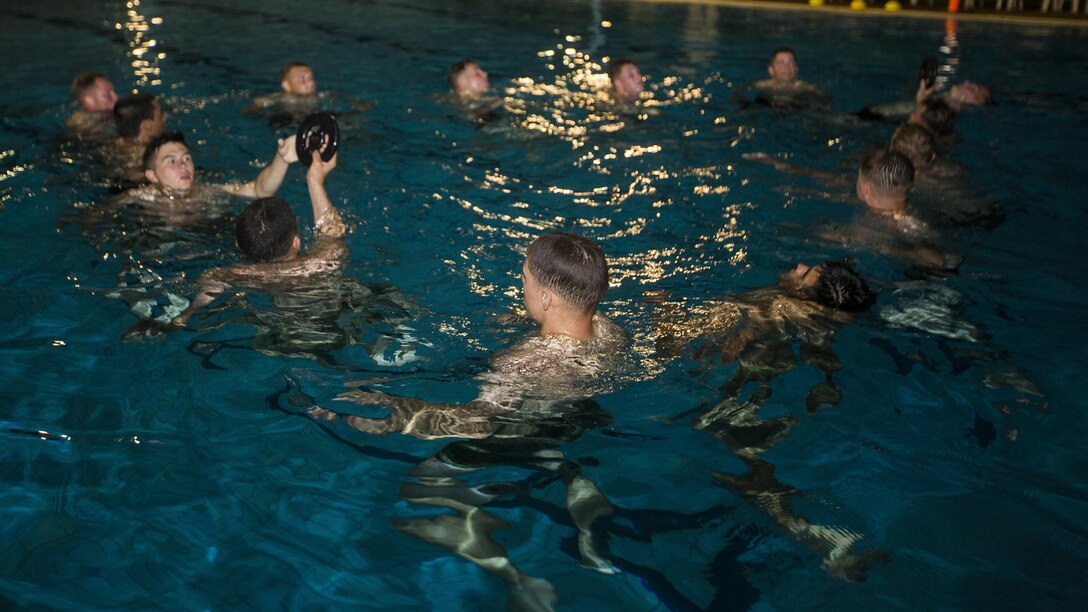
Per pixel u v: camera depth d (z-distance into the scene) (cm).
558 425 275
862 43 1053
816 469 260
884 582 215
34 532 226
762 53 977
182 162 451
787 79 748
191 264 389
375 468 256
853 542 229
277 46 957
